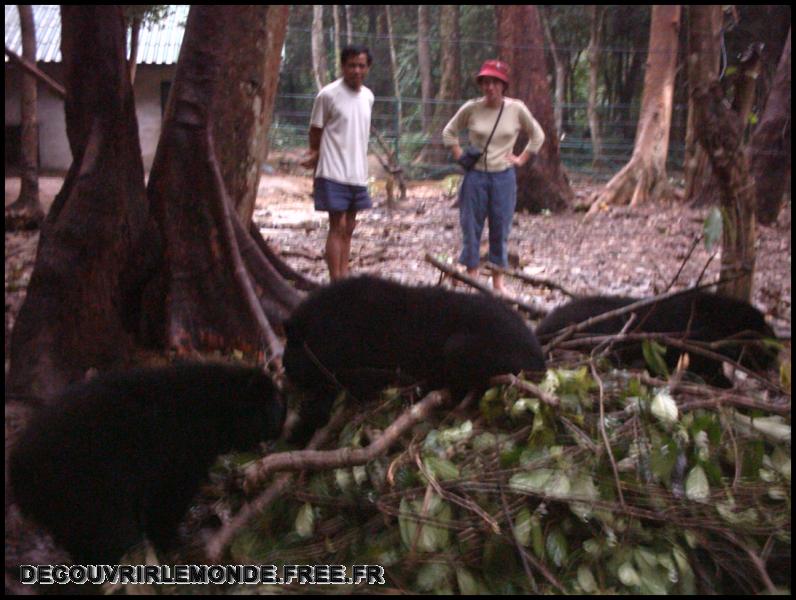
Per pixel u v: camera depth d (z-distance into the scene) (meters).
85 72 4.34
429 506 2.67
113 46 4.33
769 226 10.95
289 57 24.64
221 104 5.22
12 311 5.37
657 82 12.93
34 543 2.94
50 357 4.11
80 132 4.45
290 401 3.57
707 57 4.40
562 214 12.41
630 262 8.46
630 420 3.02
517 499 2.76
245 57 5.22
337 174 5.87
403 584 2.57
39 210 9.41
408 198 14.05
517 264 8.11
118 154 4.40
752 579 2.69
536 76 12.41
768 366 4.11
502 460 2.86
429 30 23.17
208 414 3.06
